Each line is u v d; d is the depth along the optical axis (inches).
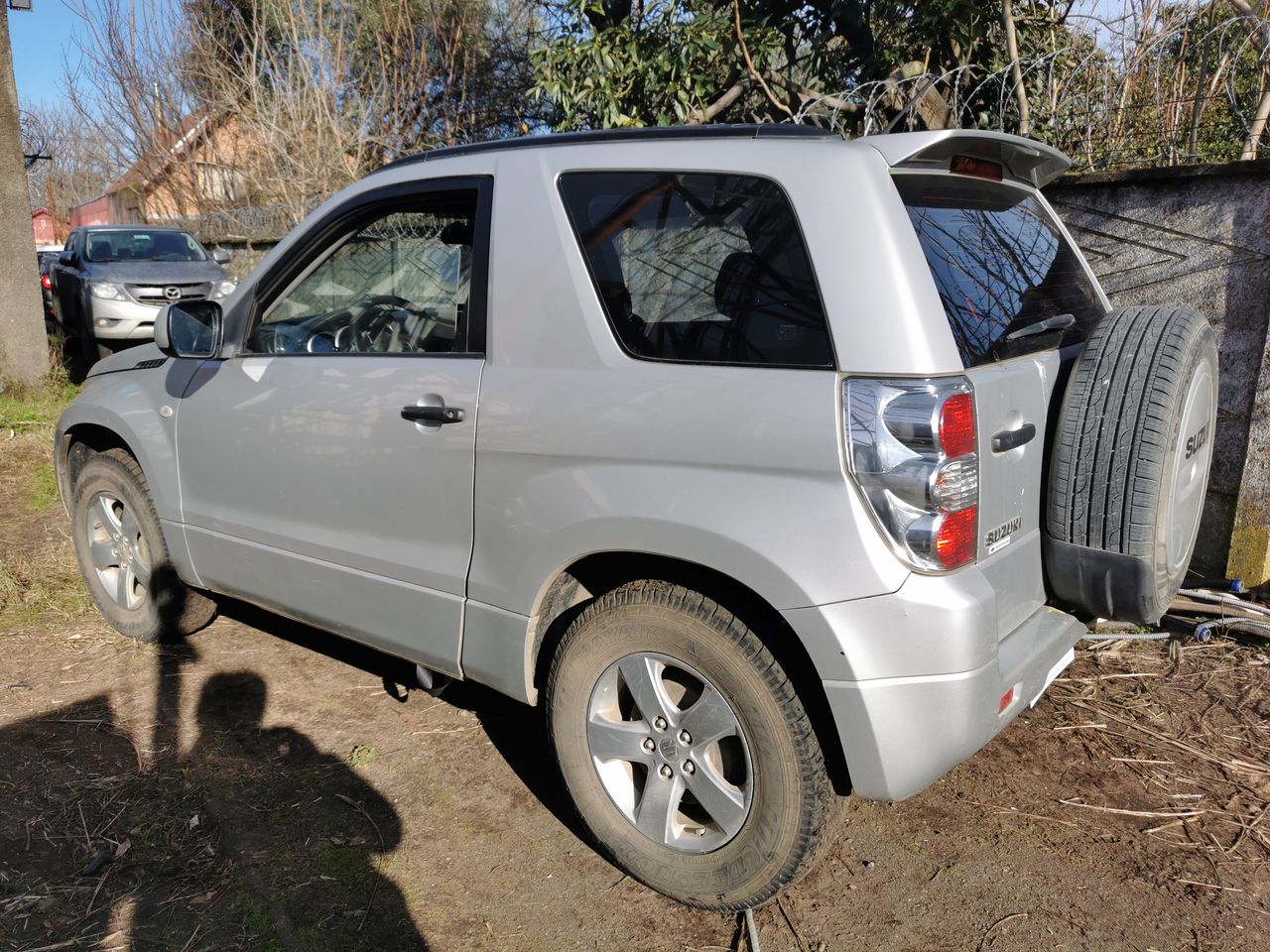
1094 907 105.1
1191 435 106.8
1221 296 171.5
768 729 93.0
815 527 87.1
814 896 107.3
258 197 525.3
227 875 109.0
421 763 132.4
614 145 105.4
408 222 121.6
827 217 90.5
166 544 154.3
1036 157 117.3
